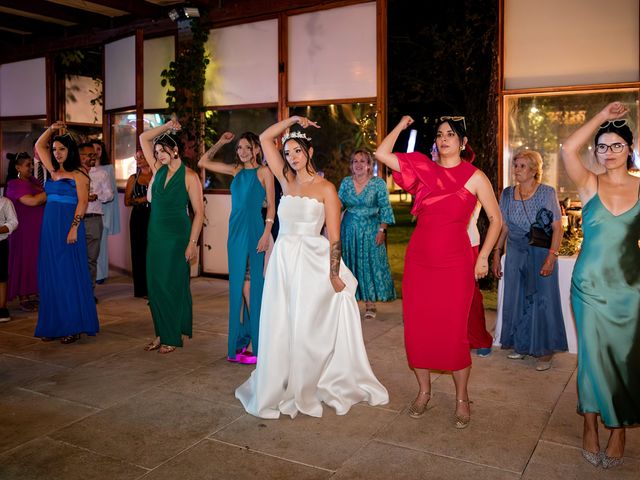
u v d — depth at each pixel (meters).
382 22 6.47
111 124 8.67
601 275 2.78
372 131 7.61
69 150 4.88
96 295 6.90
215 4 7.51
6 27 8.55
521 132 7.19
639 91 5.46
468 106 9.03
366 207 5.62
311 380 3.44
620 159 2.76
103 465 2.83
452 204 3.19
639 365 2.75
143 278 6.68
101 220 6.43
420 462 2.87
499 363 4.43
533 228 4.26
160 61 7.98
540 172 4.37
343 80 6.78
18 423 3.33
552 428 3.27
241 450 2.99
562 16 5.62
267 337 3.44
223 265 7.71
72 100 9.50
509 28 5.84
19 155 6.07
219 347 4.82
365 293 5.66
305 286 3.44
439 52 9.30
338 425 3.30
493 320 5.77
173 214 4.53
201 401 3.65
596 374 2.79
